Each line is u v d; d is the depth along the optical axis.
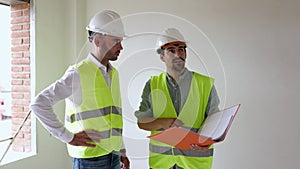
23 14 2.67
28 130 2.70
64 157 3.00
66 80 1.37
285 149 2.36
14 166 2.43
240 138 2.48
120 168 1.69
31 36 2.65
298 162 2.32
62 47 2.94
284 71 2.33
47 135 2.79
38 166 2.69
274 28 2.33
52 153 2.85
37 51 2.66
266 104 2.39
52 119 1.40
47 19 2.75
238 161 2.50
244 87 2.44
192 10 2.57
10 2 2.61
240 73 2.45
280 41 2.32
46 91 1.39
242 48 2.43
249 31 2.40
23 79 2.72
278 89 2.35
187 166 1.61
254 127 2.44
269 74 2.37
